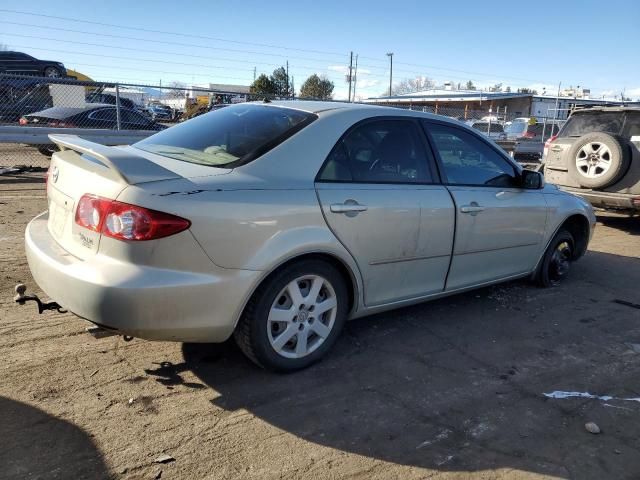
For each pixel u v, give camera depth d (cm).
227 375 328
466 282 430
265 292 304
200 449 260
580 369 369
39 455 247
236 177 297
